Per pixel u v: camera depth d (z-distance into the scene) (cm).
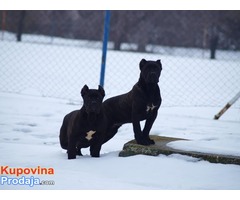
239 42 6688
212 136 2264
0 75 4288
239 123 2659
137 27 6962
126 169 1566
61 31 7462
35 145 2033
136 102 1817
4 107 2902
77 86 3978
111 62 5344
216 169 1541
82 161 1688
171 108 3098
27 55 5503
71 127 1759
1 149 1900
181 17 6962
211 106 3209
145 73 1806
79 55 5809
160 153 1692
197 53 6906
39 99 3256
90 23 7400
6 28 7312
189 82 4384
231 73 4888
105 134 1903
